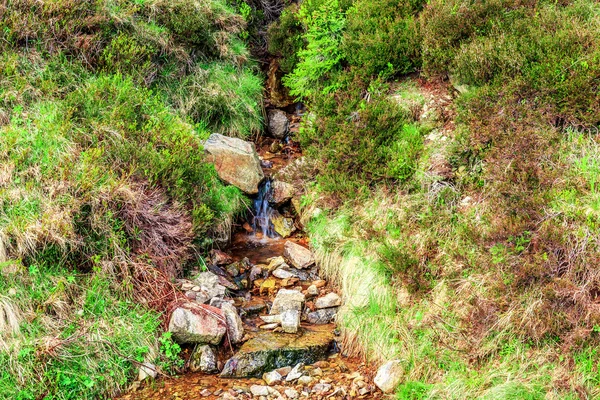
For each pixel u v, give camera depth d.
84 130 6.14
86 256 5.29
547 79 5.91
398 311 5.22
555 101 5.81
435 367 4.67
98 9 7.64
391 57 7.43
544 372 4.25
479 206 5.57
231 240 6.95
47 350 4.45
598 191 5.10
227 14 9.33
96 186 5.53
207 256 6.41
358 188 6.51
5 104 6.18
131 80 7.21
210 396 4.60
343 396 4.63
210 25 9.00
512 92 6.00
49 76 6.78
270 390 4.67
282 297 5.80
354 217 6.28
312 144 7.32
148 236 5.68
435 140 6.52
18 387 4.25
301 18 9.00
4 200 5.18
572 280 4.53
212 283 5.81
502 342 4.57
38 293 4.81
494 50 6.44
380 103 7.00
